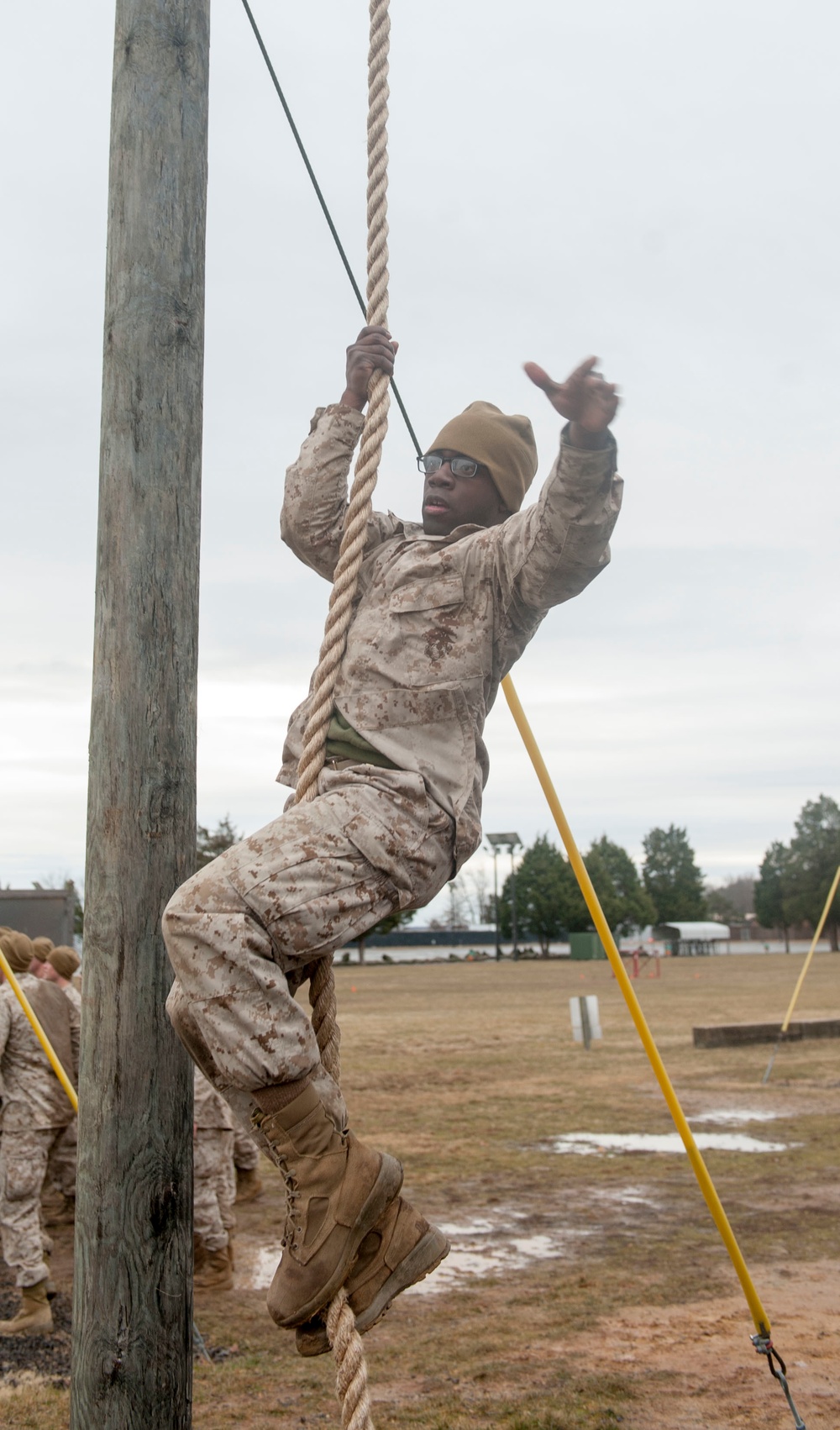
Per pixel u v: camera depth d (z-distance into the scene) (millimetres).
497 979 48375
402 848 2229
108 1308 2514
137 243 2803
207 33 2969
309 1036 2102
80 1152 2621
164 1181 2572
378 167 2754
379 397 2645
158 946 2627
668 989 37406
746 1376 5793
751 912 149500
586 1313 6840
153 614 2703
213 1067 2156
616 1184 9953
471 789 2396
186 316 2824
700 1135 11922
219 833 50375
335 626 2445
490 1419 5375
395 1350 6367
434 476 2729
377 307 2711
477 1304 7082
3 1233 6766
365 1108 13562
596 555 2305
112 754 2670
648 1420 5301
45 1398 5652
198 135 2895
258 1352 6426
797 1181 9922
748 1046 19141
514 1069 16844
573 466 2188
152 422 2756
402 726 2363
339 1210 2080
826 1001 29906
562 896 79250
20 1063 6820
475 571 2441
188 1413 2574
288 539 2795
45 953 8133
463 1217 8984
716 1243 8211
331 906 2146
